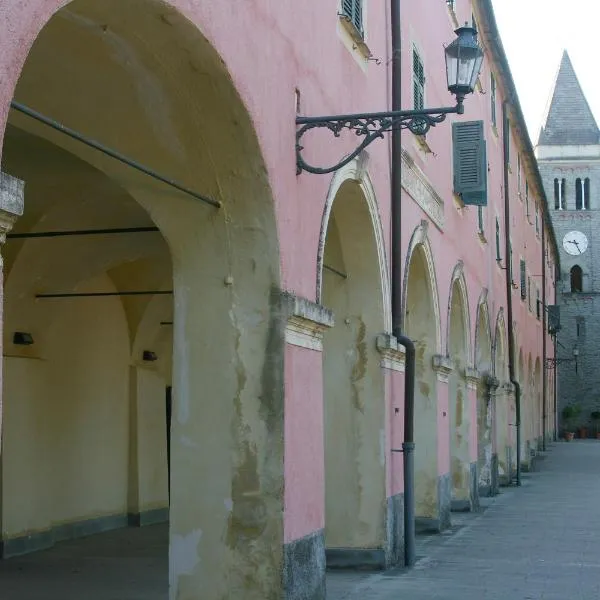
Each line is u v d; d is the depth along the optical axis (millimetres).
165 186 8812
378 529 13234
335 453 13422
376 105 13500
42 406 14773
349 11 12117
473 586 12242
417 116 9492
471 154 20500
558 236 68875
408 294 17938
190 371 8992
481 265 25625
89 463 16391
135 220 13062
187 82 7832
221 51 7668
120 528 17438
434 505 18047
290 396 8984
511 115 34219
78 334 15938
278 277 8922
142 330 17812
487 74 28578
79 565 13312
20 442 14133
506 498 26094
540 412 49656
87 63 7426
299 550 9086
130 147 8414
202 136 8359
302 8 9992
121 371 17609
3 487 13695
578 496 26688
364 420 13367
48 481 14938
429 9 18359
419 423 18094
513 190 35969
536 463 41688
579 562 14492
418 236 16344
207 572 8773
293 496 8969
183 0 6988
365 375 13406
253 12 8453
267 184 8758
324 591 9883
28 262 13258
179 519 8875
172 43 7328
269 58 8867
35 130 8305
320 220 10367
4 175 4906
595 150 69062
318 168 9562
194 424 8938
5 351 13789
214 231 8945
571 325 67875
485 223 26641
